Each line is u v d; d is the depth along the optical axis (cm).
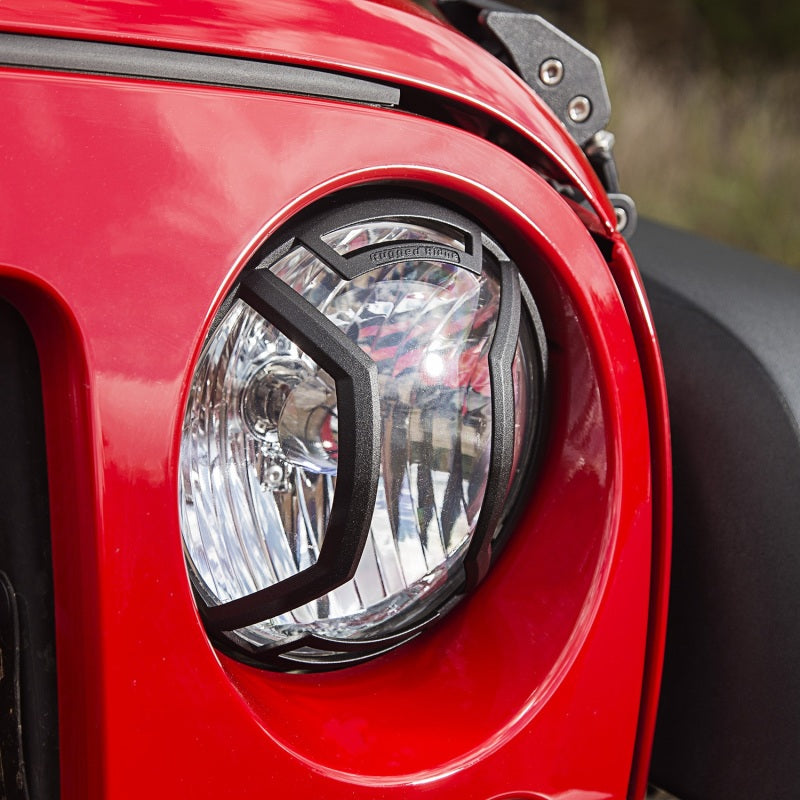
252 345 92
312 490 94
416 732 97
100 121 87
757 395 108
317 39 92
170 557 88
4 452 89
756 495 107
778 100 521
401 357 95
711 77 554
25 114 86
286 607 93
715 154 470
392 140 93
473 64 98
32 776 91
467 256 95
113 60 88
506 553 101
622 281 101
